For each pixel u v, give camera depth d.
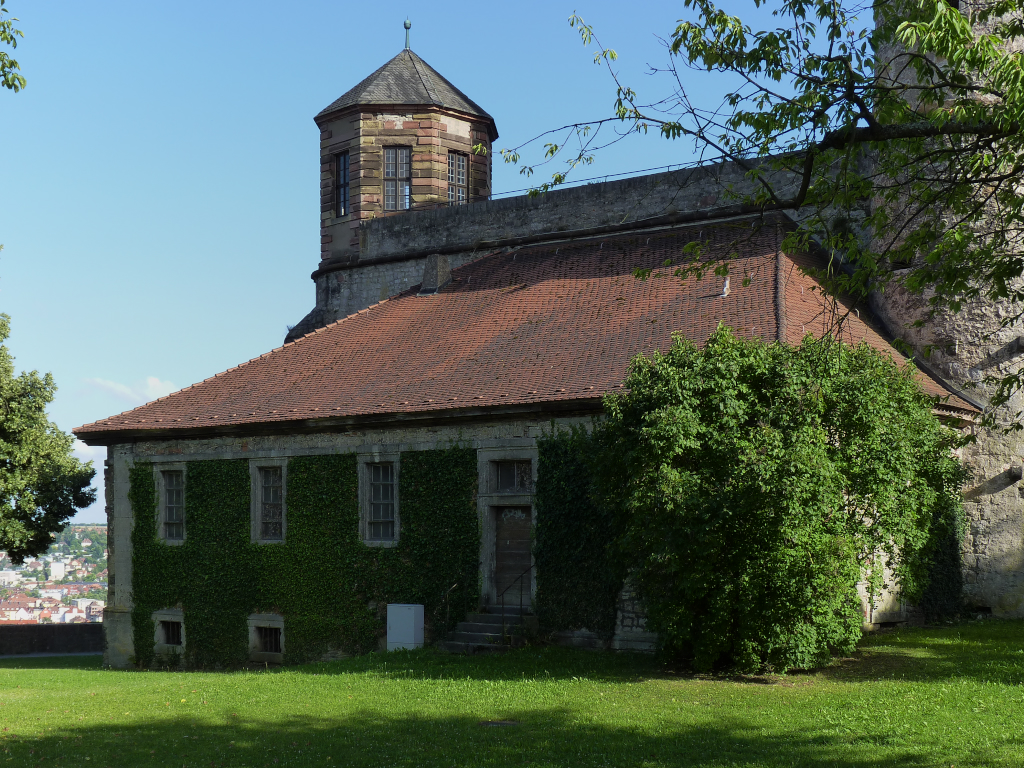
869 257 12.10
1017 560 21.69
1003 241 11.80
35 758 11.39
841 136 11.04
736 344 15.13
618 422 15.33
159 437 25.52
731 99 11.76
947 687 13.60
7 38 14.56
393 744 11.49
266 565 23.48
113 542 26.56
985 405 22.02
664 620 15.32
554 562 19.31
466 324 24.55
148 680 20.45
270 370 25.84
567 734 11.69
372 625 21.75
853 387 14.78
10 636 32.78
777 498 13.92
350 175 33.62
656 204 28.00
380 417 21.47
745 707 12.84
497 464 20.58
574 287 24.56
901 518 15.01
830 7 11.67
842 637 15.01
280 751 11.38
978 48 10.06
